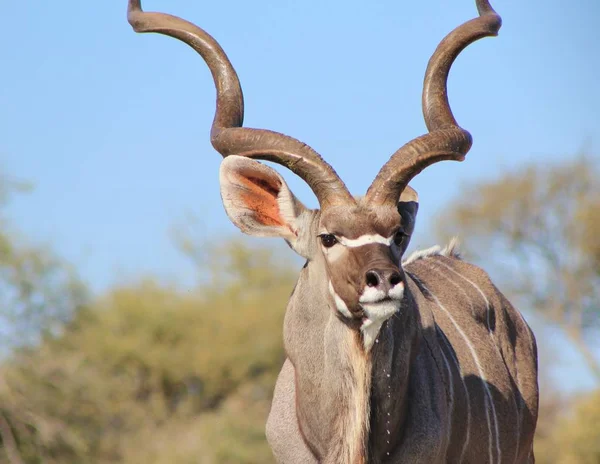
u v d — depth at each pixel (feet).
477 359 59.26
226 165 52.54
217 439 188.75
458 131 53.06
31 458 171.32
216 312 213.66
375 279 48.57
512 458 61.21
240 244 239.30
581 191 271.90
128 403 189.06
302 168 51.85
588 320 270.26
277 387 56.18
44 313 180.34
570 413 197.98
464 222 275.80
